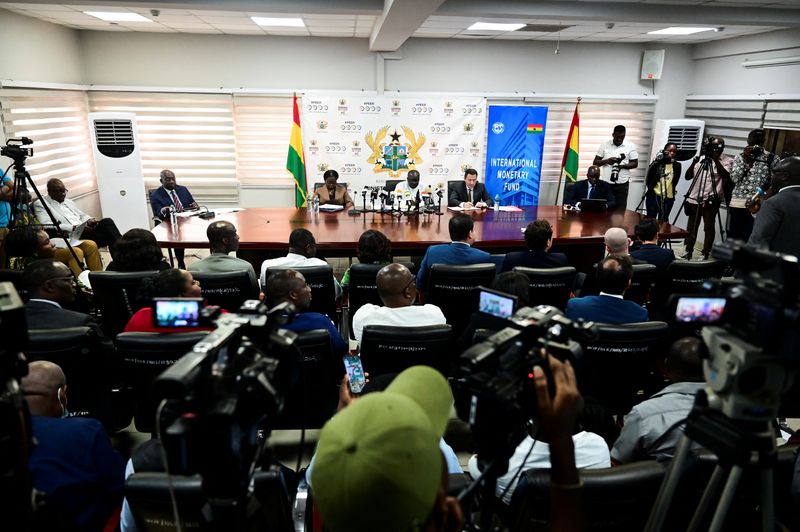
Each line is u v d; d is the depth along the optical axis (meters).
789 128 6.09
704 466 1.24
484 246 4.51
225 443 0.82
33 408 1.53
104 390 2.25
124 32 6.73
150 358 2.00
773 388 0.88
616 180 6.92
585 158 7.89
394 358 2.15
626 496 1.21
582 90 7.64
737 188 5.90
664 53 7.63
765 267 0.91
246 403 0.86
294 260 3.40
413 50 7.21
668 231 4.92
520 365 0.92
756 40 6.54
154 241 3.11
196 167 7.26
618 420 2.59
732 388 0.89
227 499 0.88
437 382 0.77
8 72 5.30
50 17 5.69
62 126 6.28
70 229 5.00
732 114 7.01
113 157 6.44
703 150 5.71
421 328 2.11
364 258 3.37
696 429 0.96
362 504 0.53
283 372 1.07
